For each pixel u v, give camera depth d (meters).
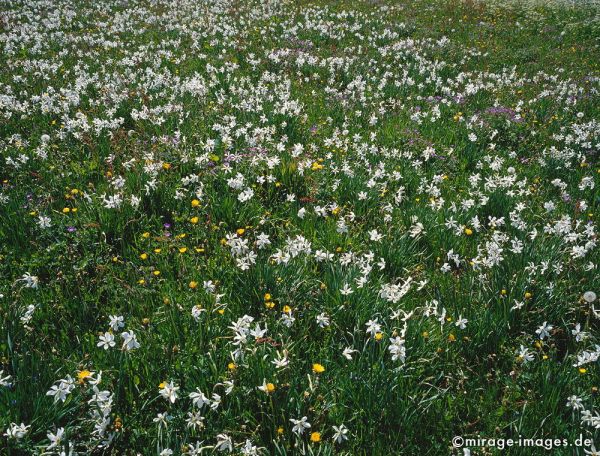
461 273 4.78
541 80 12.33
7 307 3.77
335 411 3.18
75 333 3.77
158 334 3.71
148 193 5.32
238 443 2.88
